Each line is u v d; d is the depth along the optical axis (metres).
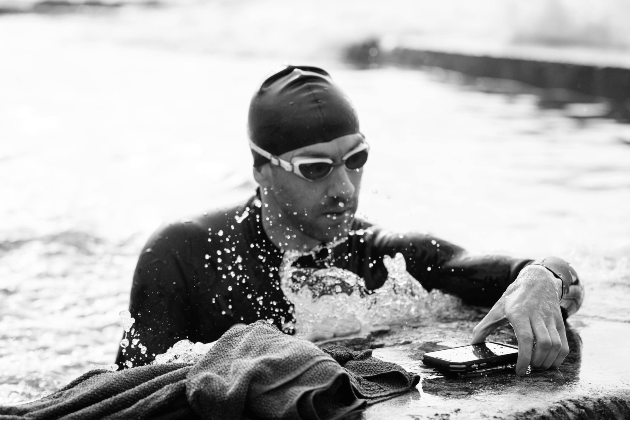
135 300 3.22
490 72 11.85
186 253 3.26
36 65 14.20
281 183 3.15
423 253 3.36
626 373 2.46
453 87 11.24
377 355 2.73
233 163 7.21
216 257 3.28
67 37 18.53
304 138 3.09
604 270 3.98
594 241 4.62
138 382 2.21
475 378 2.41
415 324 3.21
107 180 6.74
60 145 8.08
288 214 3.18
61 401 2.20
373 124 8.66
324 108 3.11
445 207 5.55
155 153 7.65
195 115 9.53
